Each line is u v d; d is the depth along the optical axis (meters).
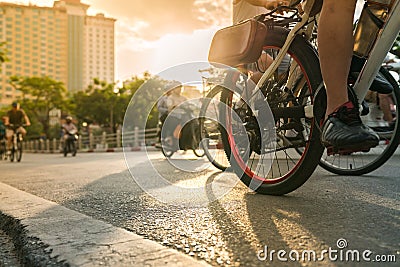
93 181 3.25
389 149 2.89
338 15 1.59
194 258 1.15
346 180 2.73
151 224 1.58
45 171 4.78
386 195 2.09
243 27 2.03
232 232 1.41
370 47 1.71
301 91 2.11
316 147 1.95
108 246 1.26
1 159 11.88
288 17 2.08
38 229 1.51
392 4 1.65
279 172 2.15
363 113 2.27
